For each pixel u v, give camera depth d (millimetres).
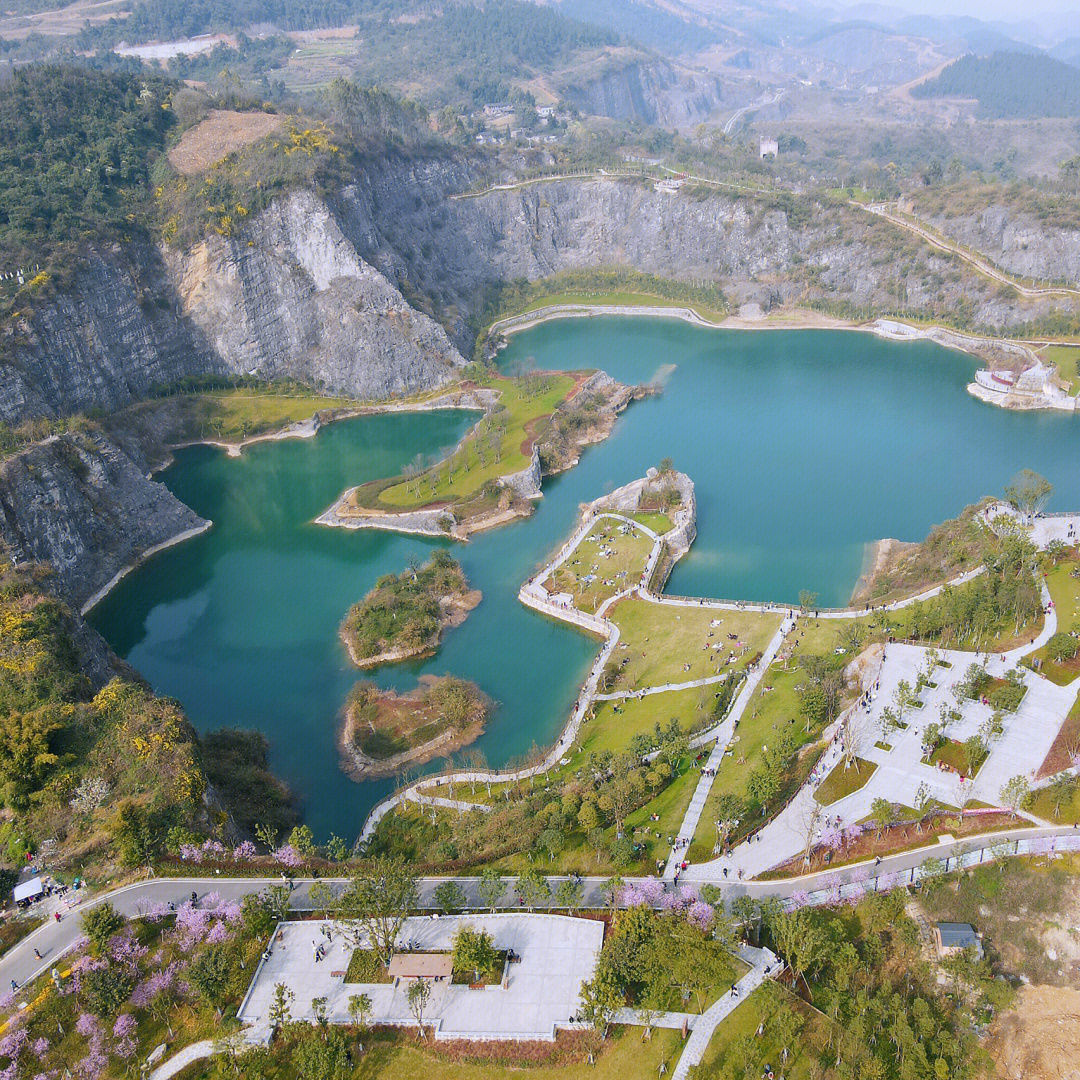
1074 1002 105250
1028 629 167125
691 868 124562
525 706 179750
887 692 154875
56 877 126812
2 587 178875
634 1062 100312
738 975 108375
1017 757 136375
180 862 128750
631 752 152125
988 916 112875
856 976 106750
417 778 162625
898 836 124250
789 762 143250
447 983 110188
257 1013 107750
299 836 133500
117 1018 105438
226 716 186000
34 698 148875
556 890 124000
